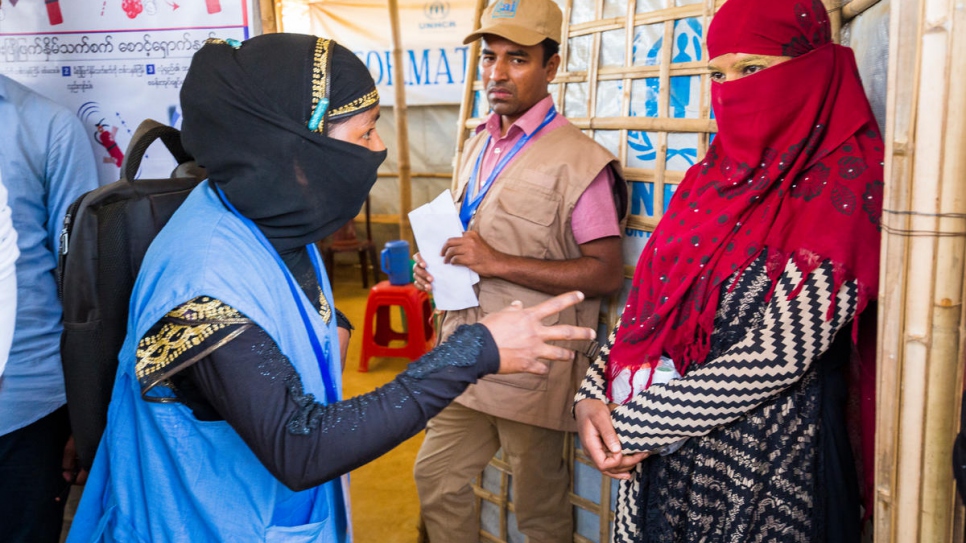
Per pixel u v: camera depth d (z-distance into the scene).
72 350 1.32
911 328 1.10
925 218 1.06
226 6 2.16
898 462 1.15
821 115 1.33
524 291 2.14
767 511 1.34
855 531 1.36
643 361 1.47
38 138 1.90
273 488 1.17
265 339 1.06
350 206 1.19
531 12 2.13
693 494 1.41
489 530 2.65
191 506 1.17
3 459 1.91
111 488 1.23
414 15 6.39
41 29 2.21
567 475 2.33
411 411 1.07
